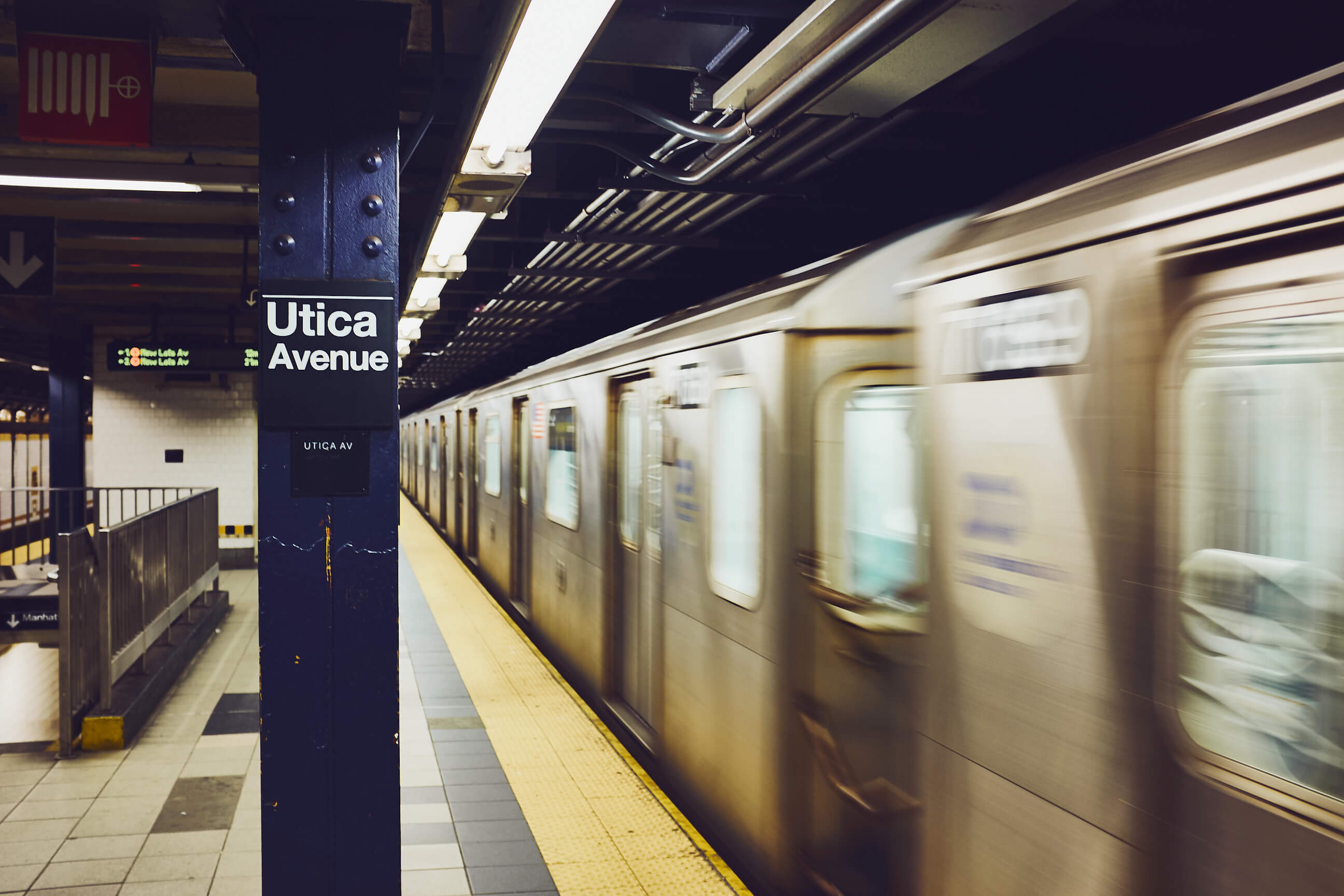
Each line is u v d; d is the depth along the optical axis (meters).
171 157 5.18
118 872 3.71
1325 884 1.55
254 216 6.98
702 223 6.59
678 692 4.61
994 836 2.32
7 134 4.82
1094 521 2.01
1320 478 1.57
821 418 3.26
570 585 6.91
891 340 2.78
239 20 2.46
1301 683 1.59
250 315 11.52
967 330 2.43
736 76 3.69
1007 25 2.91
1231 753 1.71
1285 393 1.63
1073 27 3.73
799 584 3.39
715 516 4.14
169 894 3.54
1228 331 1.74
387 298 2.46
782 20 3.71
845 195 6.15
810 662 3.33
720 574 4.09
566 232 7.05
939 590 2.54
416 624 8.49
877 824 2.89
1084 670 2.02
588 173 6.09
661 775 4.85
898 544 2.76
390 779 2.47
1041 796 2.15
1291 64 4.46
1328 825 1.54
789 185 5.61
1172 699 1.83
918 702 2.65
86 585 5.27
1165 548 1.84
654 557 5.01
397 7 2.46
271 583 2.42
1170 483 1.84
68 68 2.67
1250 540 1.68
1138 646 1.89
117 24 2.68
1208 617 1.76
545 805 4.39
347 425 2.44
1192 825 1.78
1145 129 4.98
